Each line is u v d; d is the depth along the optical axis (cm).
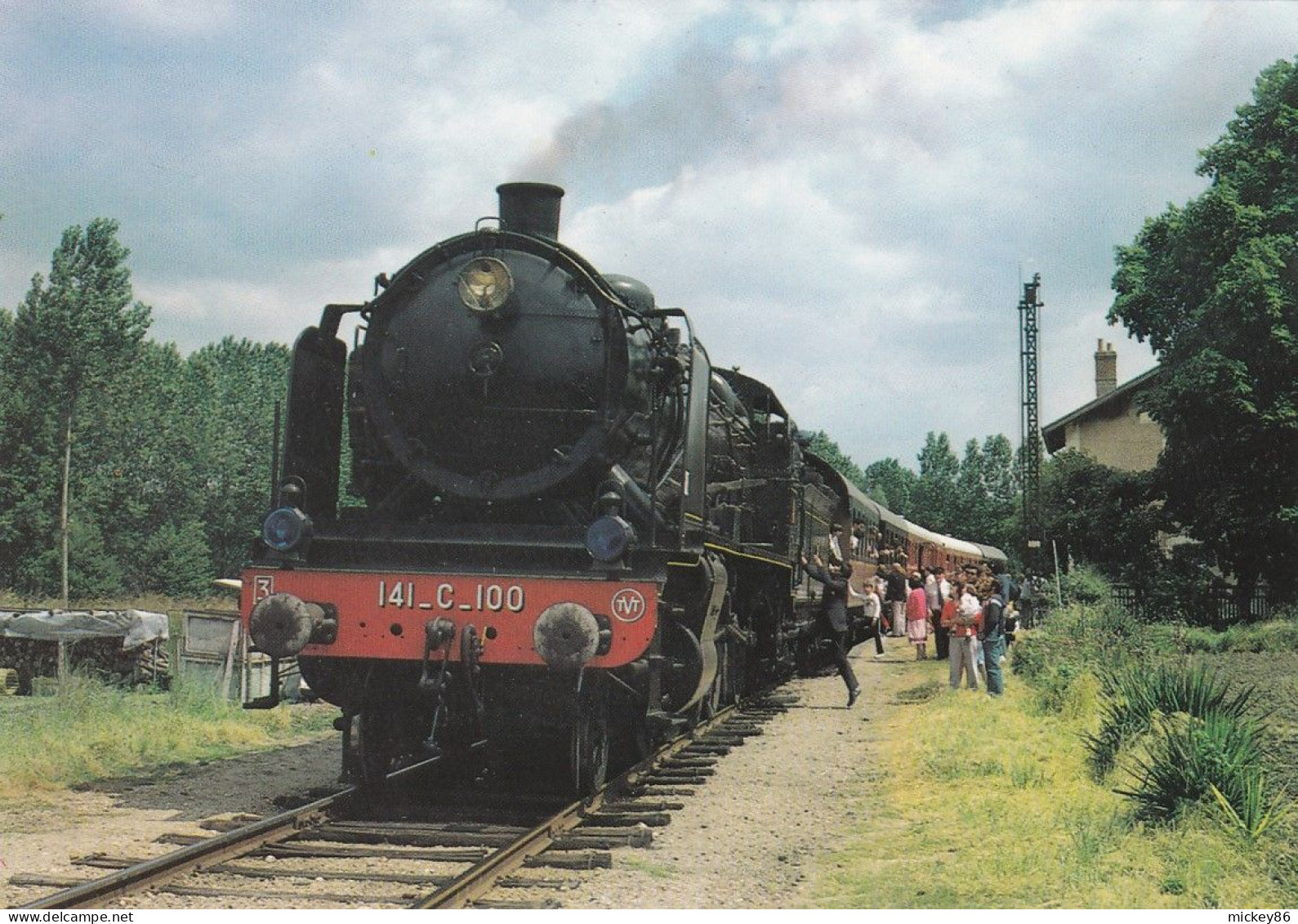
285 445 855
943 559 3725
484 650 759
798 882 657
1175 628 2322
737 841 746
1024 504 3844
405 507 866
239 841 679
